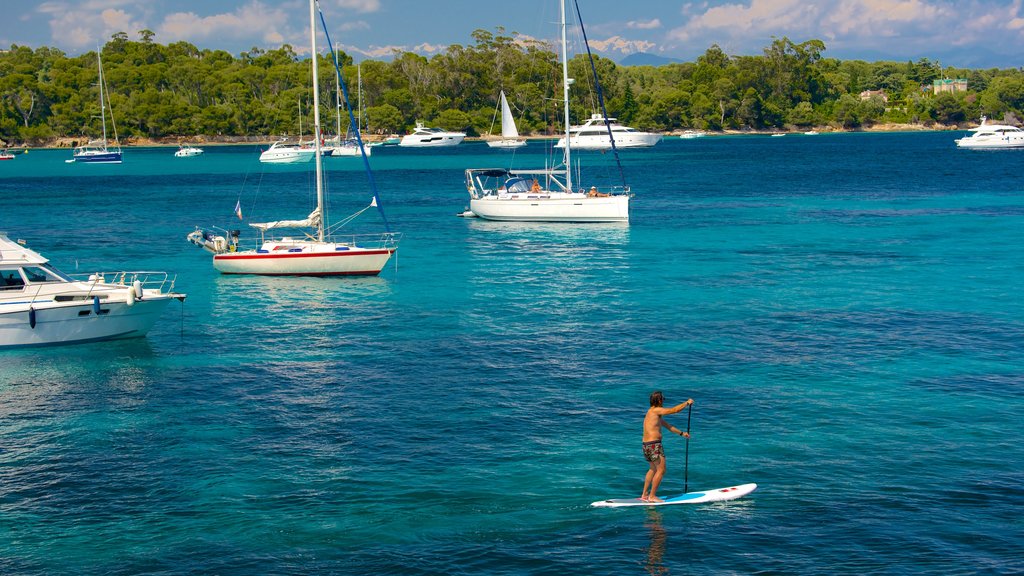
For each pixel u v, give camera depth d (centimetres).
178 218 8425
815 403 2878
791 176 12838
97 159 18475
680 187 11300
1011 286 4722
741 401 2906
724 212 8406
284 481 2325
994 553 1930
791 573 1870
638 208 8844
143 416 2836
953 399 2902
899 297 4488
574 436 2620
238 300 4581
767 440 2567
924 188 10506
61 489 2298
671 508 2150
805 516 2106
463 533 2047
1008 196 9381
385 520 2109
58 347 3669
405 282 5031
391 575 1880
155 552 1980
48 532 2073
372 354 3534
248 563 1930
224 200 10250
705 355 3462
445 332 3875
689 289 4753
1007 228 6981
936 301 4381
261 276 5241
